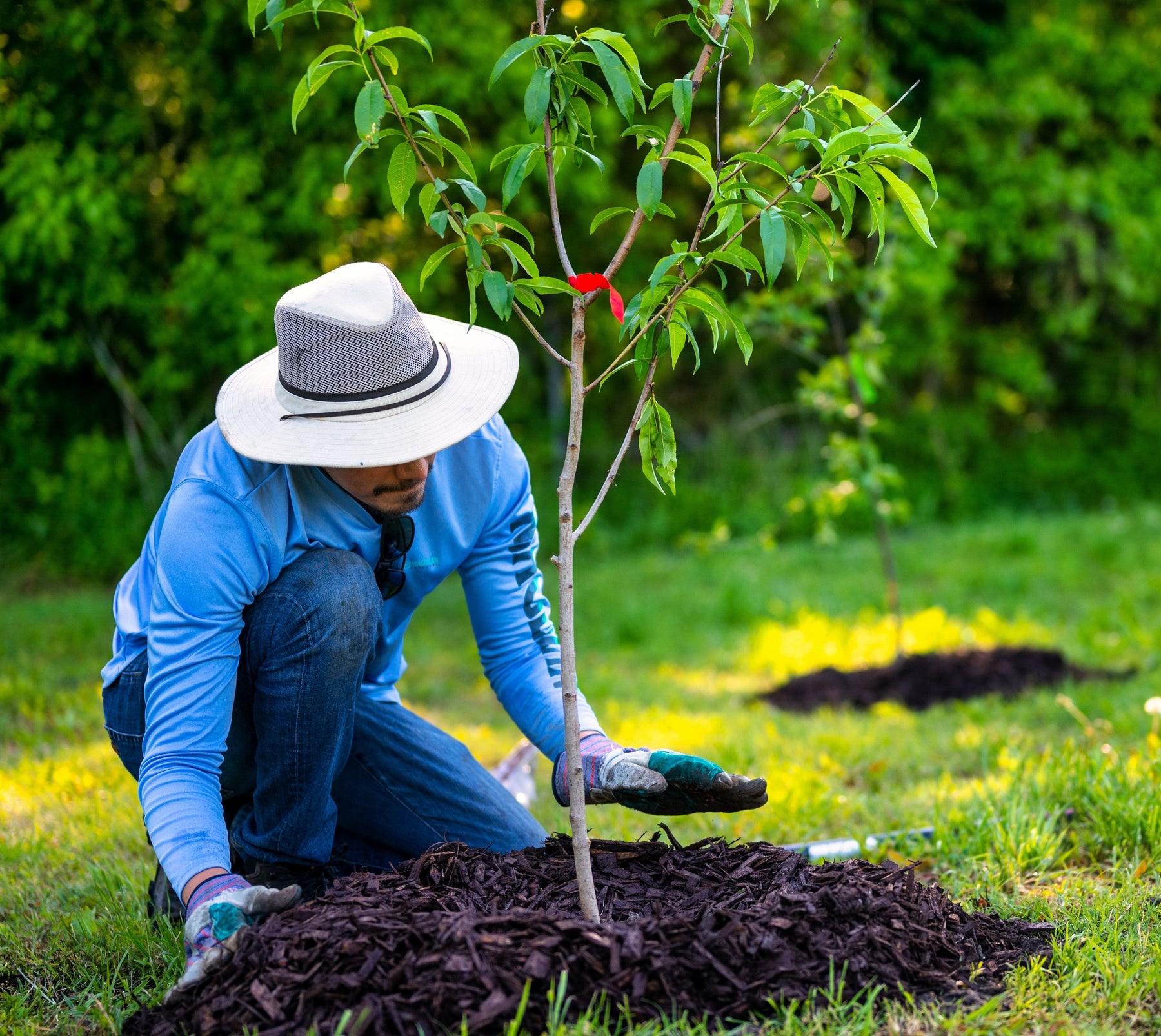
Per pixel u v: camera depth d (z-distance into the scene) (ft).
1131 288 36.04
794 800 10.04
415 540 7.04
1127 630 18.95
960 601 22.48
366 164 24.93
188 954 6.12
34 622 20.42
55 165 23.86
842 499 17.60
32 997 6.40
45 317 24.89
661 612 22.86
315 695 6.52
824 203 17.56
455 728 14.07
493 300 5.32
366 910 5.76
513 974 5.30
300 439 6.00
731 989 5.45
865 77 28.50
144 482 26.53
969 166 34.76
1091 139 37.09
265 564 6.41
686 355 34.73
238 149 24.94
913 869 6.93
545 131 5.59
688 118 5.17
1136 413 38.75
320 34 24.67
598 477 32.60
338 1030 5.00
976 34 34.17
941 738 12.73
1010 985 5.87
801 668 18.31
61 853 8.87
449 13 25.09
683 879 6.31
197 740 6.08
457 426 6.09
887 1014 5.45
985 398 37.70
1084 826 8.80
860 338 17.06
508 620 7.43
